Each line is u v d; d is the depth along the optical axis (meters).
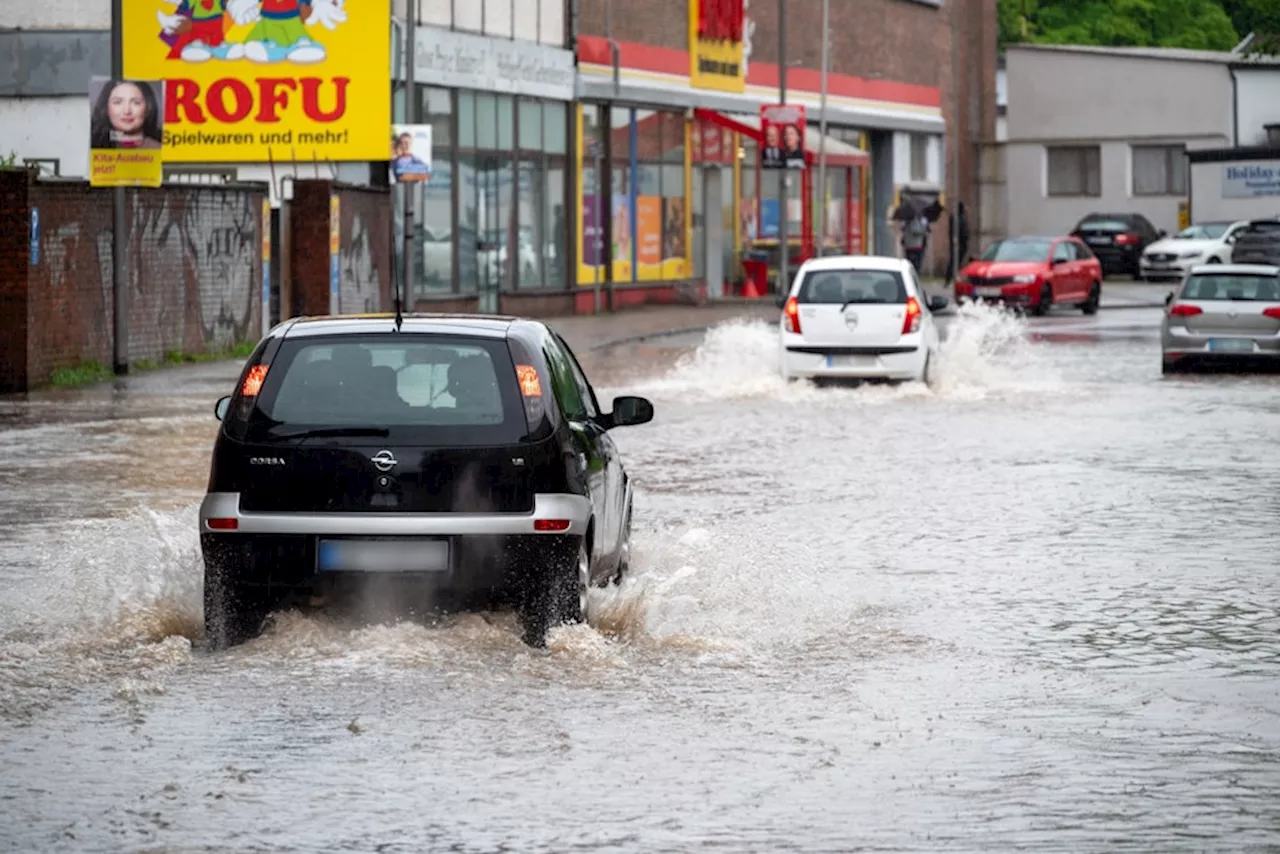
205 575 23.09
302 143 90.00
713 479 40.97
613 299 117.25
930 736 19.52
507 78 103.62
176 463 42.97
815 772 18.12
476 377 23.25
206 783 17.69
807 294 62.31
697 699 21.02
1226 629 25.14
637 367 73.62
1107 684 21.94
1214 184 171.88
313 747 18.94
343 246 85.44
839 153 138.12
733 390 62.06
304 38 89.81
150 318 72.12
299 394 23.14
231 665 22.28
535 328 24.81
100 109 64.94
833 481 40.62
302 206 82.62
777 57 140.75
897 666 22.80
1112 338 91.44
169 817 16.62
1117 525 34.44
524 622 23.19
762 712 20.45
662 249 124.38
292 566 22.77
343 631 23.61
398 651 22.56
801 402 58.88
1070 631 24.95
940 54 171.00
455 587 22.73
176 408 56.06
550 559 22.89
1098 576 29.14
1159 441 48.41
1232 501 37.56
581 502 23.33
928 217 159.00
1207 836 16.09
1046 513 35.91
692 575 27.94
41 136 91.12
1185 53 186.00
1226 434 50.06
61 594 26.11
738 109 132.50
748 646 23.72
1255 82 179.75
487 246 102.56
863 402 58.91
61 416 53.66
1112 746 19.14
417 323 23.78
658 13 121.69
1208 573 29.45
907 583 28.44
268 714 20.19
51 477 40.44
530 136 107.56
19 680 21.61
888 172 161.00
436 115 97.25
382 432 22.88
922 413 55.66
